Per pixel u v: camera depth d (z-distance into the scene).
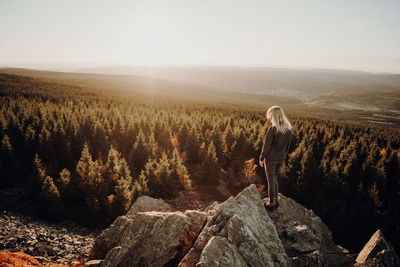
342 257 5.46
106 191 16.03
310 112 146.38
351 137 39.88
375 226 13.72
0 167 17.28
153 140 27.02
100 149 24.59
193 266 3.93
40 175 15.80
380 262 4.19
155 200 10.38
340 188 17.03
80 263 8.02
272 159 5.72
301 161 19.73
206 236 4.51
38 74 180.50
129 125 30.12
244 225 4.51
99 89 104.69
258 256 4.14
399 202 15.20
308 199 18.80
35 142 21.92
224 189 21.72
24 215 14.36
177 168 20.86
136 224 5.62
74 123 26.58
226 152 26.39
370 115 149.00
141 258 4.90
